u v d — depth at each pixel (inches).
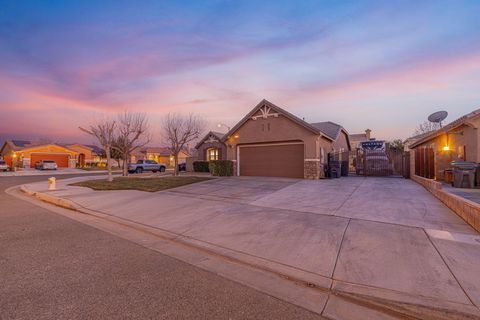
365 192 425.1
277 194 423.8
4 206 412.2
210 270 167.8
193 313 117.0
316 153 647.1
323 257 178.4
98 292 135.3
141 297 130.8
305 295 136.3
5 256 187.9
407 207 309.1
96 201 424.5
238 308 122.0
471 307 116.3
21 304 122.8
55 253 195.2
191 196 432.1
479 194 362.9
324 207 321.1
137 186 563.2
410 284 138.1
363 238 207.9
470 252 175.9
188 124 1022.4
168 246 218.1
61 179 890.7
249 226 256.5
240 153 777.6
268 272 165.0
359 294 131.4
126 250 205.2
